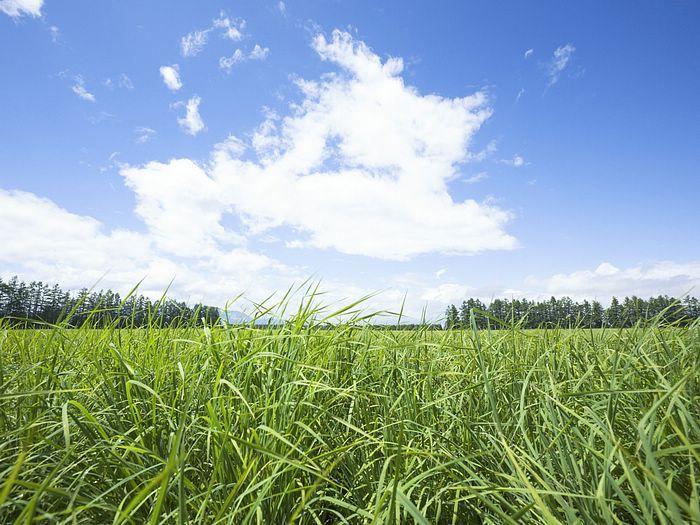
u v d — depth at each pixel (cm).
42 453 178
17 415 199
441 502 167
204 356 237
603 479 128
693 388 177
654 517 133
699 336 218
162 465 158
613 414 168
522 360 279
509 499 165
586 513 132
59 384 204
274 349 230
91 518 148
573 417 185
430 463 183
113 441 181
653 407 133
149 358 251
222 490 153
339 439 208
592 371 216
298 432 188
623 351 246
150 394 214
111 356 242
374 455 201
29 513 100
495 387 246
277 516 157
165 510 146
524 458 168
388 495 146
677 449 117
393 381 252
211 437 179
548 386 207
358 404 227
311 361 226
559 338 281
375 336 301
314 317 242
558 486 148
